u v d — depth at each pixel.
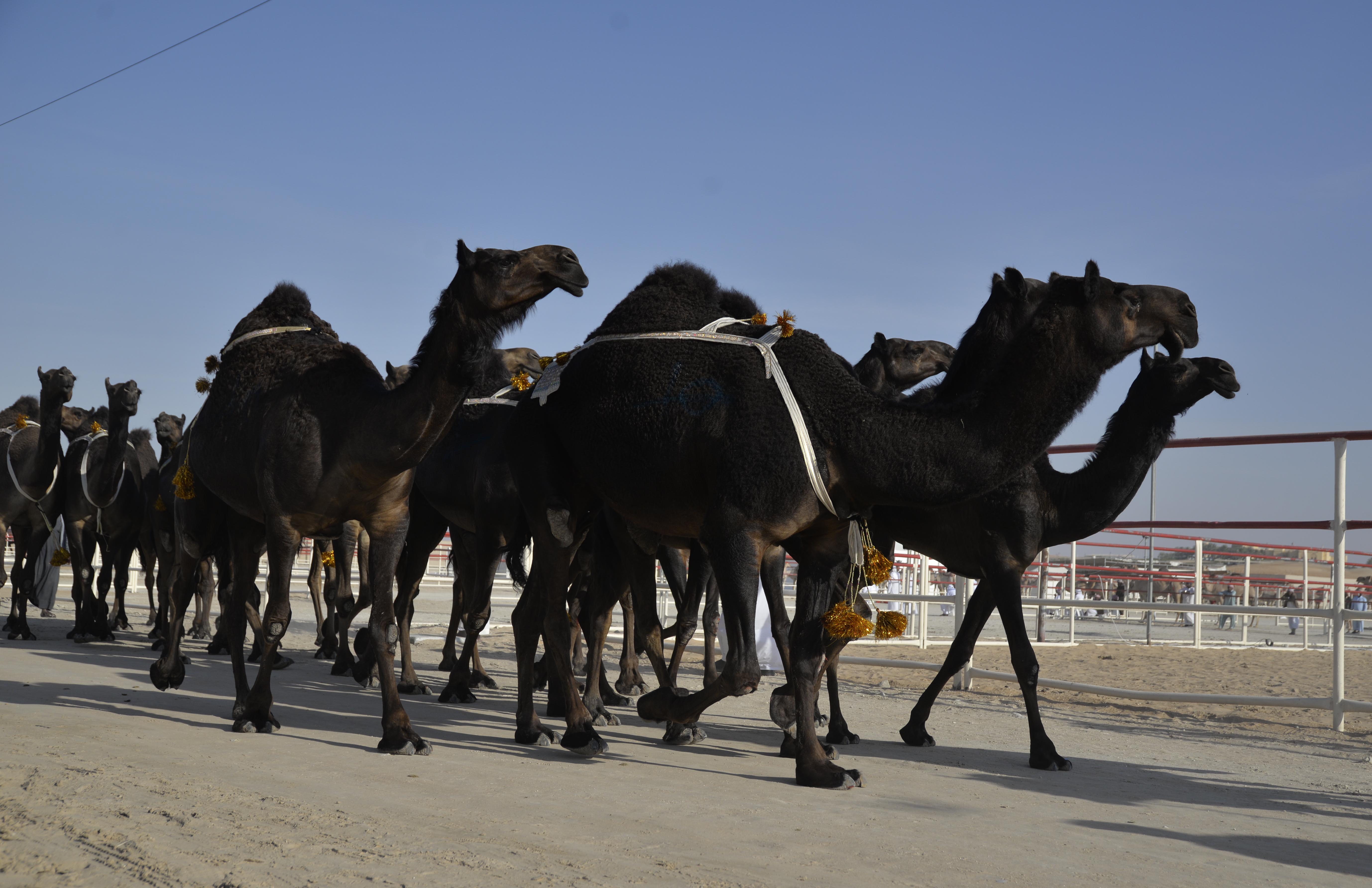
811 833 4.73
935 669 12.59
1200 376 7.02
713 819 4.93
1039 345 5.45
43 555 19.02
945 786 6.04
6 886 3.56
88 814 4.48
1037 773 6.69
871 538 6.96
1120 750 7.93
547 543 6.89
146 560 18.25
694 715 6.26
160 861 3.84
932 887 3.96
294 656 13.51
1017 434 5.47
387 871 3.82
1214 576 21.84
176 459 11.47
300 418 6.89
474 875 3.82
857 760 6.90
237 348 7.75
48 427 13.77
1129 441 7.21
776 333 5.98
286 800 4.92
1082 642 20.33
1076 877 4.18
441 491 9.59
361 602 10.73
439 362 6.47
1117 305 5.46
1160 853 4.65
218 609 22.11
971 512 7.35
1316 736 9.01
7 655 11.65
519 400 7.30
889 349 8.79
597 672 8.56
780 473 5.62
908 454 5.55
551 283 6.39
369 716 8.23
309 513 6.96
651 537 7.69
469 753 6.59
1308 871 4.48
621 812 5.00
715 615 9.41
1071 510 7.27
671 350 6.20
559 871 3.92
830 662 7.46
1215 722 9.76
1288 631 29.19
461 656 9.63
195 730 7.06
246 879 3.67
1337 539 9.38
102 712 7.62
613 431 6.26
